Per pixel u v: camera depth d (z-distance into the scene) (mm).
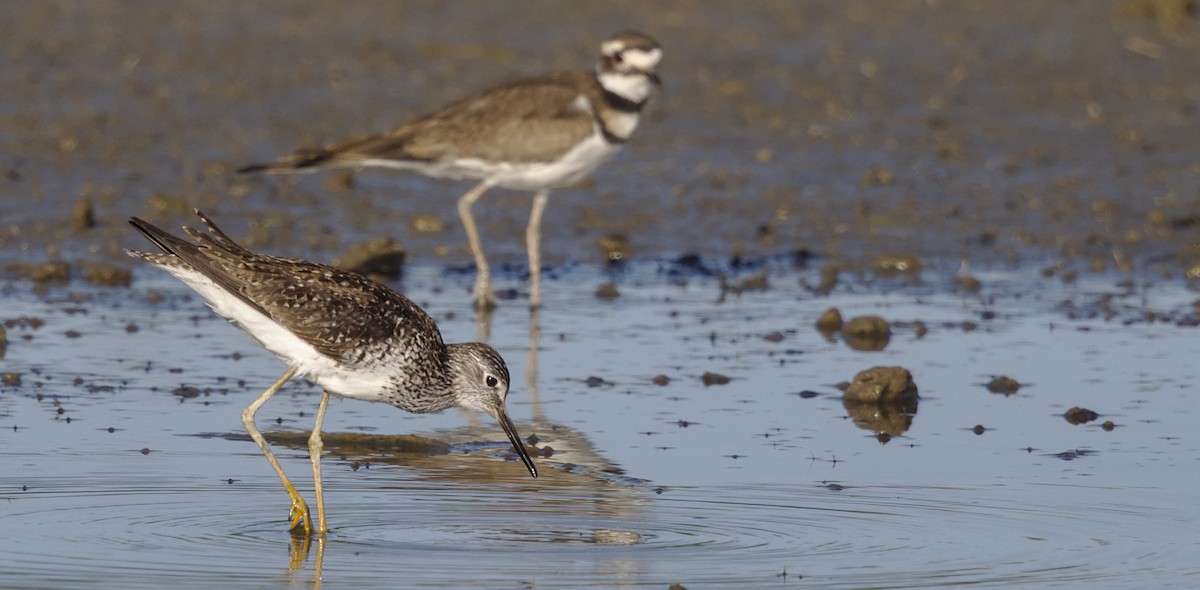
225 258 10148
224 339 14719
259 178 19844
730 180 20391
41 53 23703
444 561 9375
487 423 12406
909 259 17719
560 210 19562
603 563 9352
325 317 10133
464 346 10797
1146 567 9328
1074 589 8953
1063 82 24000
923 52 25125
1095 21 26719
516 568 9250
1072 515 10281
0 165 19531
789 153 21375
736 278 17422
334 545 9648
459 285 16984
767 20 26312
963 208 19609
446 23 25828
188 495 10555
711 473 11125
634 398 13000
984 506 10477
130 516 10078
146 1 26500
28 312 15273
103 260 17125
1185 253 18094
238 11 26281
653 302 16438
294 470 11172
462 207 16516
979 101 23297
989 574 9211
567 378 13547
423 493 10719
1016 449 11734
